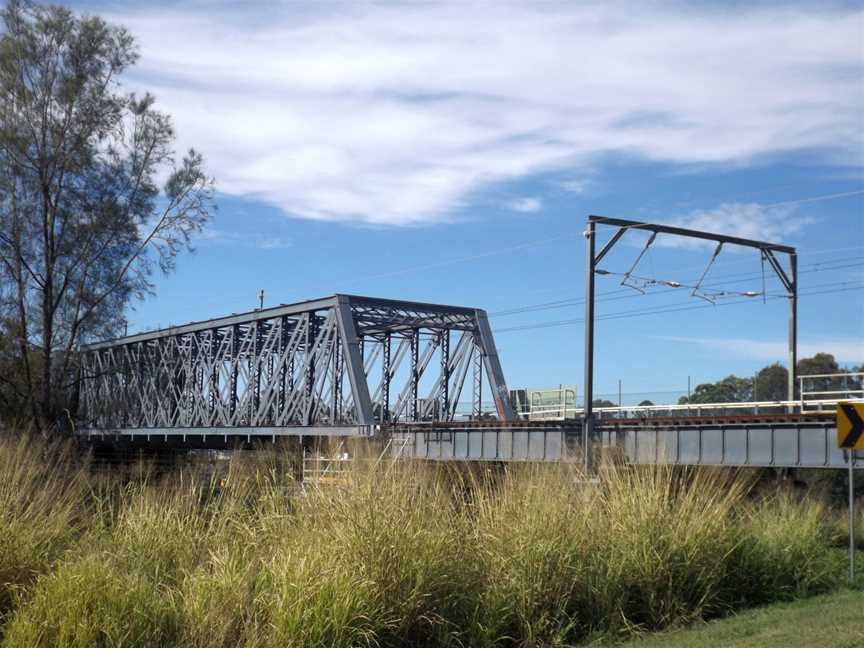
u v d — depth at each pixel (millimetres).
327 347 50875
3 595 8492
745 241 31297
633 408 37000
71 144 34625
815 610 11117
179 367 64062
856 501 28703
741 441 29078
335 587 8453
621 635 10406
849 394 31219
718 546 12031
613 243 29984
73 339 35688
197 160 37000
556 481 11617
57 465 11008
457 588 9531
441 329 55719
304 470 10609
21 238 34062
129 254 36375
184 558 9617
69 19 34500
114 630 7645
